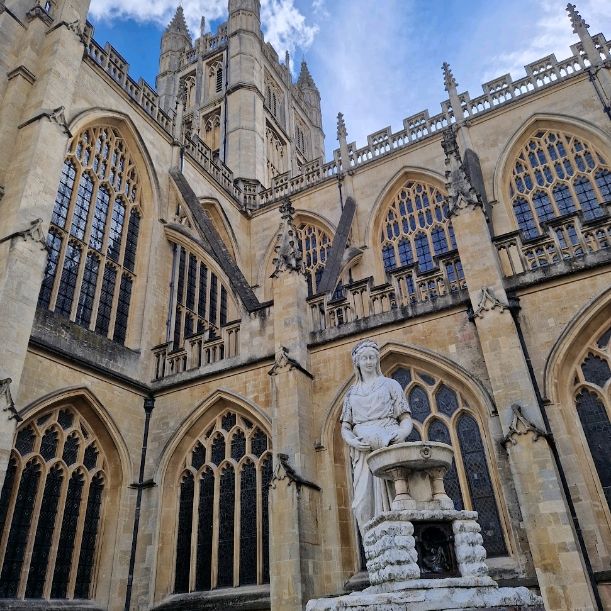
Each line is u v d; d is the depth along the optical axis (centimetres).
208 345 2706
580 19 3762
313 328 2445
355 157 4331
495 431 1850
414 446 960
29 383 2138
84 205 2848
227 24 7256
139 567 2289
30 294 2123
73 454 2323
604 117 3381
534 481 1603
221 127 5856
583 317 1883
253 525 2203
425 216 3819
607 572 1517
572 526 1532
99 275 2812
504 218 3381
